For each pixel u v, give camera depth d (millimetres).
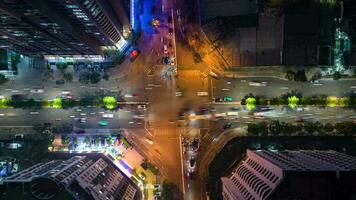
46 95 160750
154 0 156875
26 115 161750
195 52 155125
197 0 153250
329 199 106188
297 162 122375
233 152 155125
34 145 158000
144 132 159000
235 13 151250
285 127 150000
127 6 145250
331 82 151875
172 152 158125
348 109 153250
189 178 156750
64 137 159625
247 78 154500
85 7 101938
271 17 149500
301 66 149500
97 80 157750
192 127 157625
